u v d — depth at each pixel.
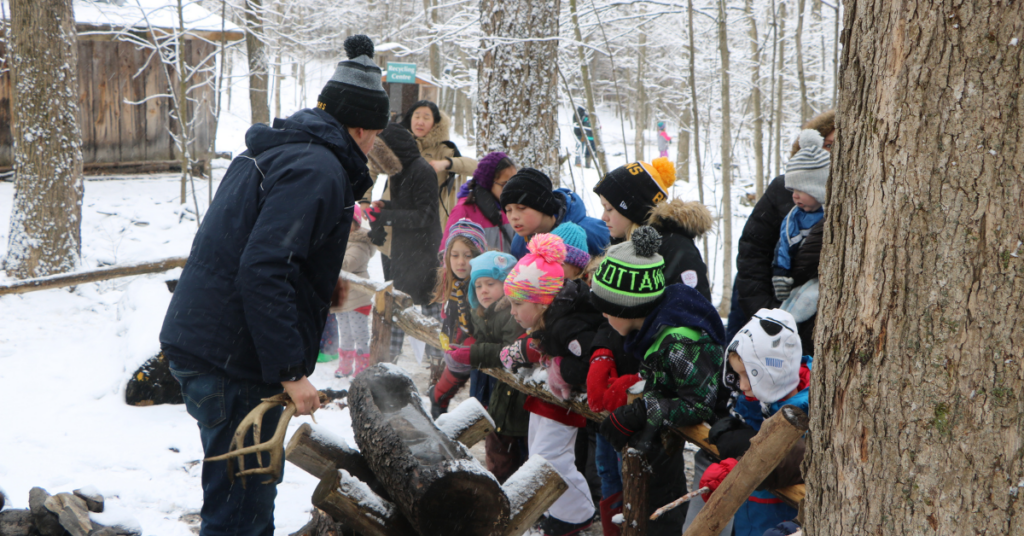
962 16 1.06
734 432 2.09
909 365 1.14
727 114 7.31
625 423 2.26
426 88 12.17
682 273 2.73
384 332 4.02
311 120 2.08
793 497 1.93
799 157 2.91
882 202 1.17
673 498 2.59
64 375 4.62
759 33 13.88
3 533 2.57
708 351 2.24
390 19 22.62
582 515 2.84
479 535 1.89
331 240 2.10
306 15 17.89
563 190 3.58
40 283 5.52
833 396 1.29
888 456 1.17
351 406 2.19
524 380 2.80
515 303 2.68
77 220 7.21
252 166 2.06
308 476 3.29
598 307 2.40
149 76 10.68
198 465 3.41
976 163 1.06
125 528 2.67
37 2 6.70
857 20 1.25
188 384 2.11
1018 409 1.06
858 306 1.22
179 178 10.78
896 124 1.14
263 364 1.93
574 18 6.10
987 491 1.08
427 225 4.77
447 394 3.51
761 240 3.19
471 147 20.59
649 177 3.10
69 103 6.99
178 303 2.08
